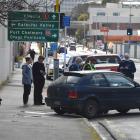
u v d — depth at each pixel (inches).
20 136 877.8
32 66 1497.3
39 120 1137.4
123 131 1058.1
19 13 1694.1
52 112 1323.8
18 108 1380.4
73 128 1018.7
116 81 1285.7
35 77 1467.8
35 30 1722.4
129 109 1332.4
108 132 1048.2
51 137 885.8
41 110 1357.0
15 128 976.9
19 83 2349.9
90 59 2234.3
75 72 1259.2
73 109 1230.9
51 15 1731.1
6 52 2488.9
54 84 1277.1
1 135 880.3
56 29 1737.2
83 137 904.9
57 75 1844.2
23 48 4682.6
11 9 999.6
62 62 2795.3
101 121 1210.0
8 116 1187.9
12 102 1547.7
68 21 2078.0
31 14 1710.1
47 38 1734.7
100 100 1250.0
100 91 1250.6
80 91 1223.5
